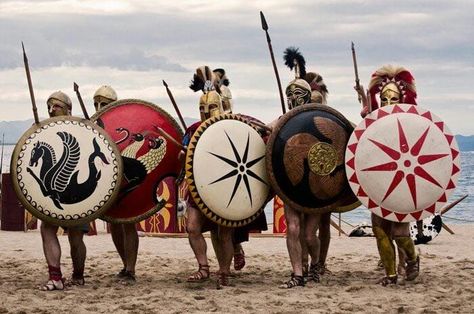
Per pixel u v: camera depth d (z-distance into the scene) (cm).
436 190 1084
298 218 1109
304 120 1087
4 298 1045
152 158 1117
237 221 1088
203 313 955
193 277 1112
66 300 1033
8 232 1955
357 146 1080
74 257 1132
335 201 1105
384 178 1077
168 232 1806
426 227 1736
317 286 1121
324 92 1230
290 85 1120
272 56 1147
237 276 1227
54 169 1062
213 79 1158
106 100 1149
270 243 1719
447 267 1310
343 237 1859
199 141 1073
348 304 995
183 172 1102
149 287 1125
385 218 1084
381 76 1141
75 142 1073
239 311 964
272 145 1079
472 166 9138
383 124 1080
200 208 1073
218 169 1076
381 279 1147
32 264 1370
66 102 1107
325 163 1084
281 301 1015
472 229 2133
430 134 1084
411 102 1136
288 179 1079
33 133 1070
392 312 955
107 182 1076
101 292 1088
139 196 1113
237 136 1090
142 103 1135
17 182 1059
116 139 1110
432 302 1012
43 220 1061
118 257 1458
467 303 1002
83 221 1069
